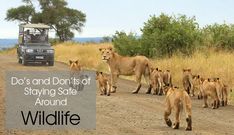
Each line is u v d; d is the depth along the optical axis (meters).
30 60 31.97
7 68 28.73
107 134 10.60
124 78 25.47
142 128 11.36
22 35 33.41
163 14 30.98
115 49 32.34
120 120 12.45
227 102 16.83
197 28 30.70
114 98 17.14
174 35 29.12
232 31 30.45
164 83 18.89
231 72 20.23
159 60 27.42
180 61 24.27
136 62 19.64
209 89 15.23
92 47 44.50
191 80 18.52
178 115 11.25
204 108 15.30
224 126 11.96
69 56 41.47
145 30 31.05
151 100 16.80
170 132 10.88
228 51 28.61
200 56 25.23
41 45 32.75
